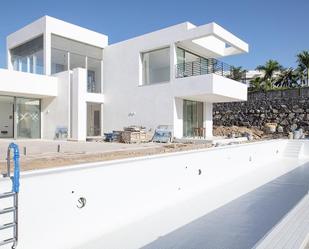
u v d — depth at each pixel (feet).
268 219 18.81
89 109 71.82
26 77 58.44
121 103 65.31
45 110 66.33
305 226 13.55
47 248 14.20
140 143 51.47
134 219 19.04
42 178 14.08
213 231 16.79
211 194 25.84
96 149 39.09
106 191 17.47
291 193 26.13
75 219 15.60
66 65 66.54
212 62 61.57
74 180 15.61
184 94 54.54
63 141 56.75
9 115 64.64
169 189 22.84
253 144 41.22
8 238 12.66
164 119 57.31
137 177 19.76
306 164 44.73
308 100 78.38
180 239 15.72
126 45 64.64
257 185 29.78
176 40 55.77
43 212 14.07
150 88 59.77
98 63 71.51
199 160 27.14
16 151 12.17
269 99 84.99
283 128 80.59
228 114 92.17
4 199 12.48
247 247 14.48
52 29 63.21
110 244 15.26
